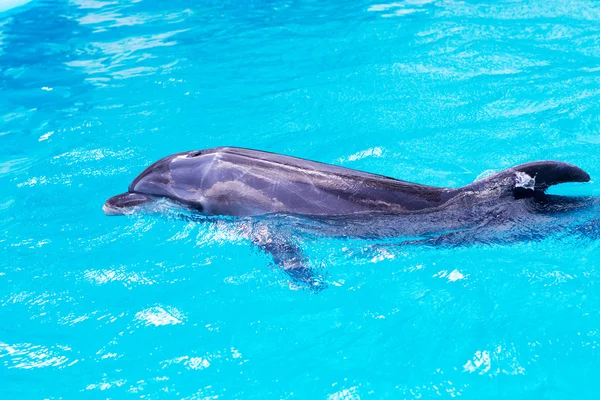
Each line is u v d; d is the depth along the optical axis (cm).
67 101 894
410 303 469
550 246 508
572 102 774
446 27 1067
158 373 423
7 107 885
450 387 394
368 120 777
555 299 459
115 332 463
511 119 749
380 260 512
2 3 1429
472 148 693
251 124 789
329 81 901
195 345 445
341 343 438
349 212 536
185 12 1294
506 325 439
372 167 669
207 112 830
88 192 658
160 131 786
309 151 712
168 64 1010
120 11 1330
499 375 400
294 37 1098
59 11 1362
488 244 514
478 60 923
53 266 540
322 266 510
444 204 532
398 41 1027
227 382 411
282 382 408
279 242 530
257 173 563
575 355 410
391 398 390
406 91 846
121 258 546
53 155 741
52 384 419
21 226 602
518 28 1036
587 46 942
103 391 411
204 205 569
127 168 702
